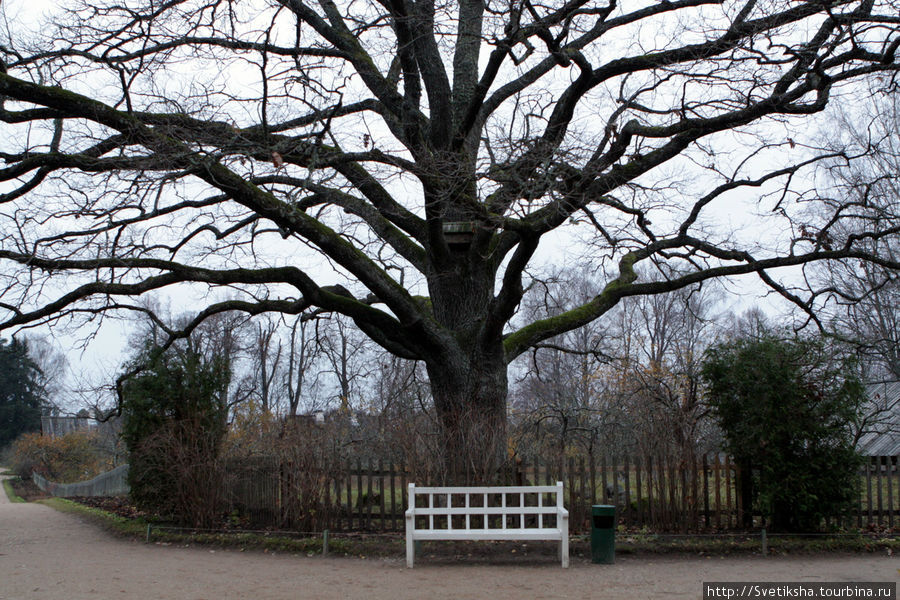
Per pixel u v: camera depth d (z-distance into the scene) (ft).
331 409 86.22
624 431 59.62
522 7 39.88
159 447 44.96
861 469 40.16
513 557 34.27
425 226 50.83
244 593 26.96
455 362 47.21
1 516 63.82
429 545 37.04
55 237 44.42
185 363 47.44
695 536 37.09
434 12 45.14
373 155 42.14
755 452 37.76
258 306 49.52
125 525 46.21
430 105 47.37
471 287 49.47
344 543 36.78
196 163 38.78
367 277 44.11
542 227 39.81
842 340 40.70
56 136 50.26
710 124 43.80
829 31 43.91
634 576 29.99
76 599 26.09
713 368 39.86
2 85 38.50
